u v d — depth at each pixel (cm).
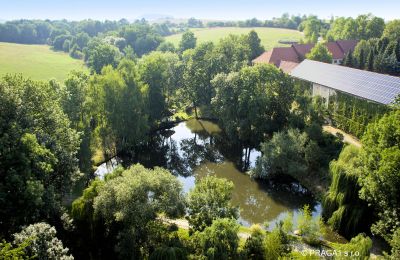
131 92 6469
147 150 7512
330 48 12862
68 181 4150
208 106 8538
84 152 5369
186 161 6888
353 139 6228
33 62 13988
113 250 3503
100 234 3528
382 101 5738
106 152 6675
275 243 3316
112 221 3484
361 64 10975
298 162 5472
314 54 10606
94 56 11838
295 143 5462
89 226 3481
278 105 6706
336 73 7425
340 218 4019
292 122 6219
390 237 3475
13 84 4088
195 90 8462
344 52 12825
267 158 5625
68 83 5838
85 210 3466
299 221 3894
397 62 10688
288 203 5166
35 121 3941
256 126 6688
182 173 6369
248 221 4709
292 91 6675
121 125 6350
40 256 2522
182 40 15750
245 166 6462
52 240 2658
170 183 3441
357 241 3206
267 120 6675
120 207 3253
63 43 18938
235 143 7325
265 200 5291
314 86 7900
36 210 3375
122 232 3312
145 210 3177
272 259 3250
